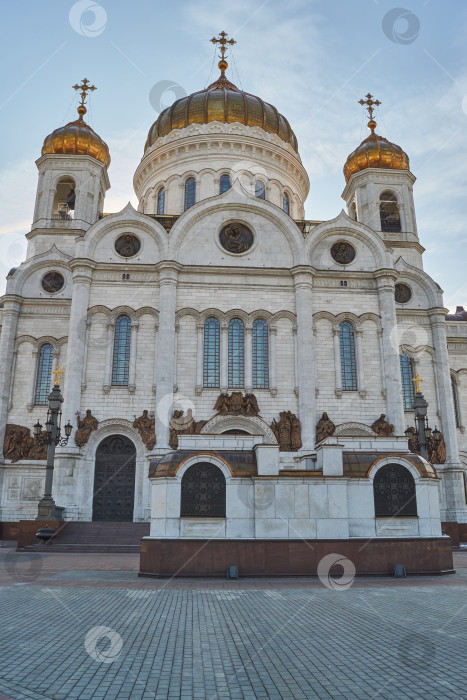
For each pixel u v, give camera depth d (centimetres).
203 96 5838
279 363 4300
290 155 5819
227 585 1834
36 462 4238
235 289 4431
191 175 5581
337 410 4266
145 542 2105
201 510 2097
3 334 4534
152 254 4484
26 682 862
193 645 1079
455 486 4381
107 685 852
